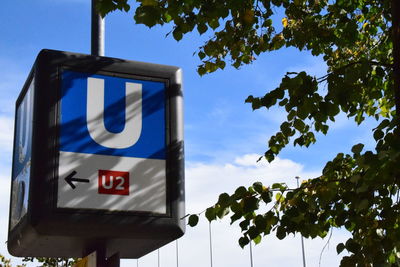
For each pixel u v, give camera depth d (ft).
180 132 14.24
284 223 15.23
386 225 13.83
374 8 21.33
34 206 12.41
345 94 14.70
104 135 13.51
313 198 15.29
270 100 14.85
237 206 14.70
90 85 13.66
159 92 14.30
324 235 15.94
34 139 12.84
